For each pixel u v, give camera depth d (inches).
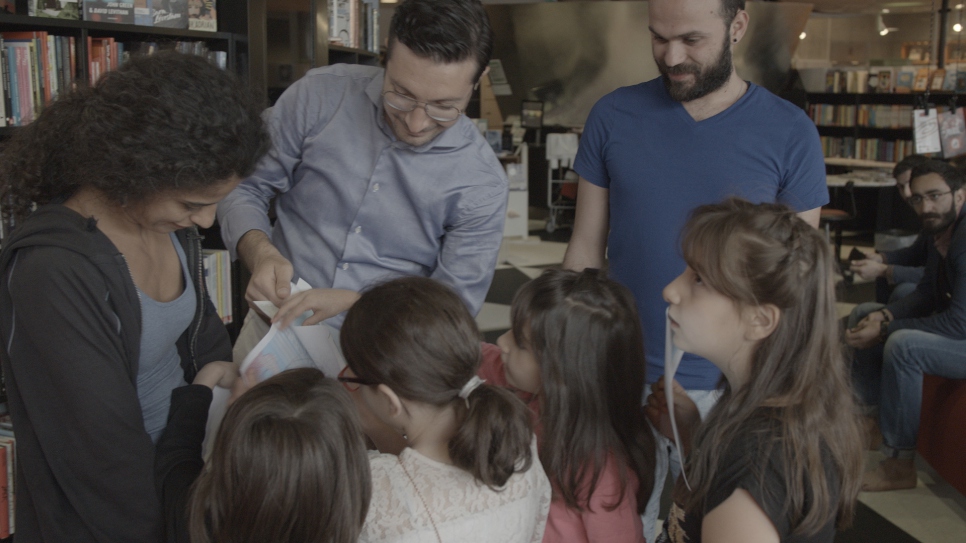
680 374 73.4
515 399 48.8
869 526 113.7
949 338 121.3
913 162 167.3
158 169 42.9
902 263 163.6
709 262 43.4
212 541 43.8
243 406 44.3
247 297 62.9
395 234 72.2
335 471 43.4
